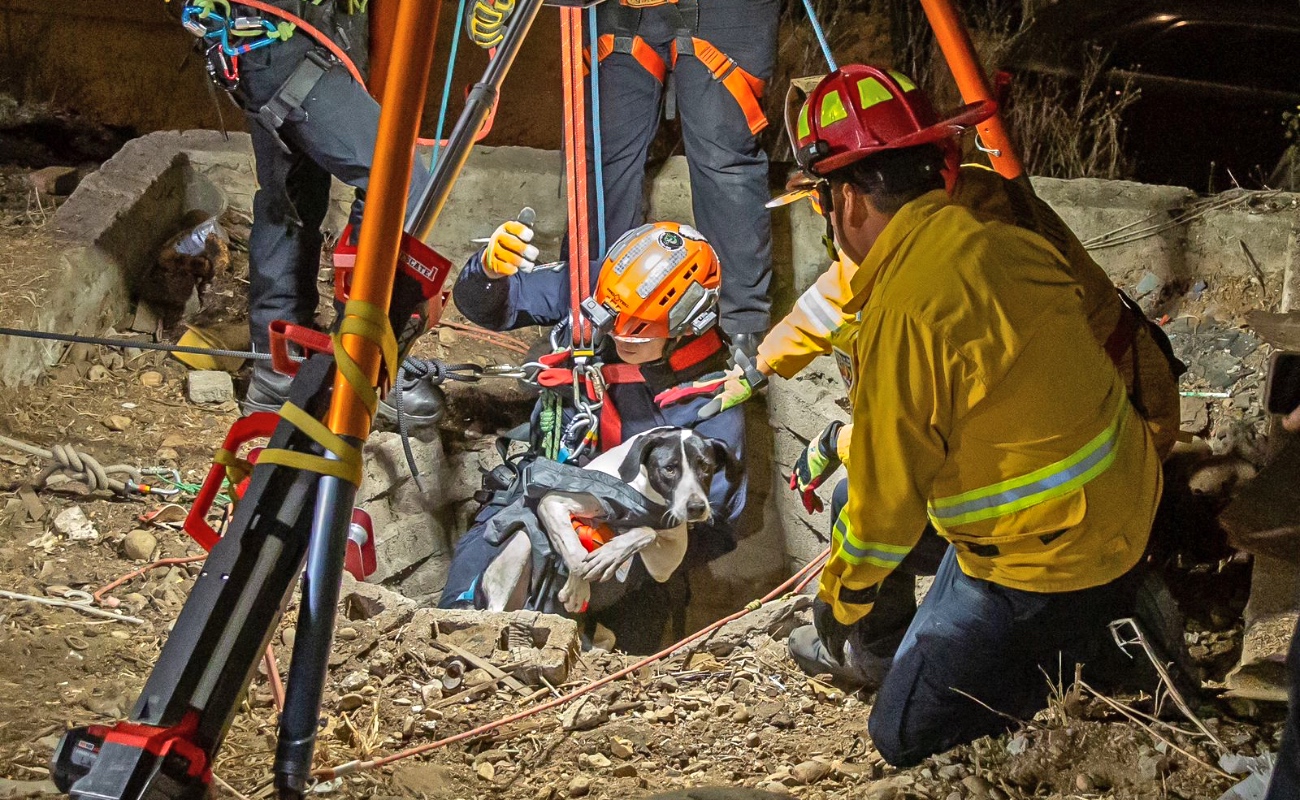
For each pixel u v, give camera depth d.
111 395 4.57
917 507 2.45
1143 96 6.75
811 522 5.04
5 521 3.71
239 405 4.70
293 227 4.45
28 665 3.04
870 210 2.49
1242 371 4.52
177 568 3.62
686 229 4.42
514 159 5.52
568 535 4.33
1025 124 6.72
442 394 4.98
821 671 3.48
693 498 4.36
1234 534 3.23
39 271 4.56
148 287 5.20
